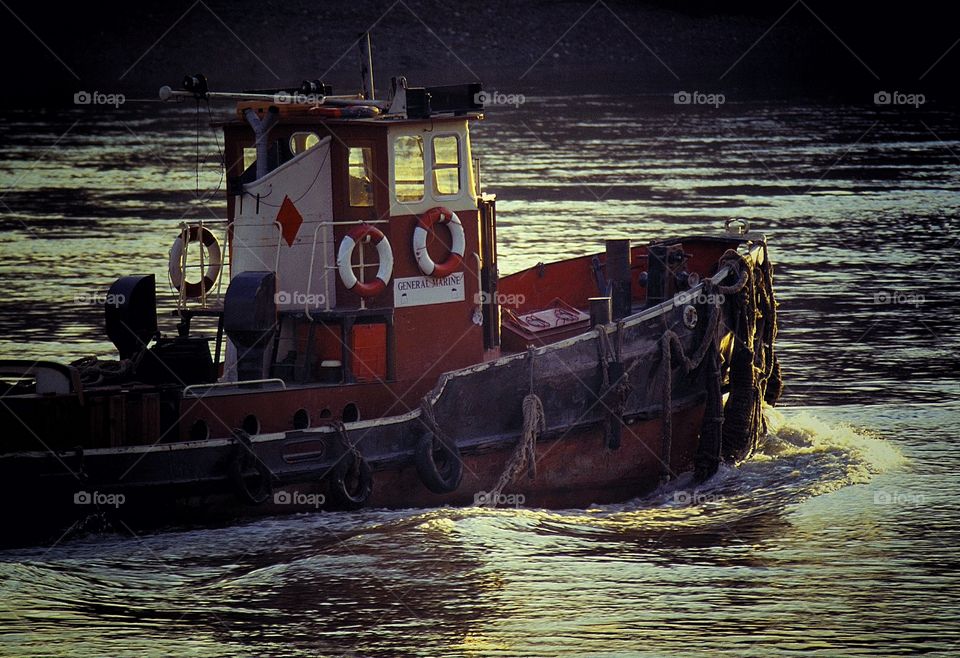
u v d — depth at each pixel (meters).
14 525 44.25
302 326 50.59
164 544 46.28
